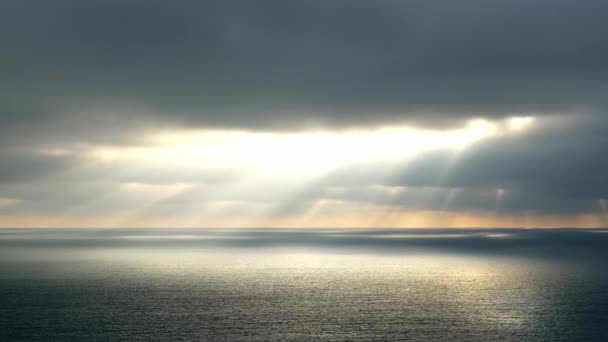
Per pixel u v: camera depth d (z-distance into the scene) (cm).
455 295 13312
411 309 11475
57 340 8862
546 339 8994
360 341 8969
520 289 14212
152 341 8856
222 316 10706
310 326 9931
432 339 9081
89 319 10319
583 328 9662
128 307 11538
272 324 10069
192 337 9119
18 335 9150
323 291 14012
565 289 14088
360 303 12206
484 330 9612
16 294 13150
